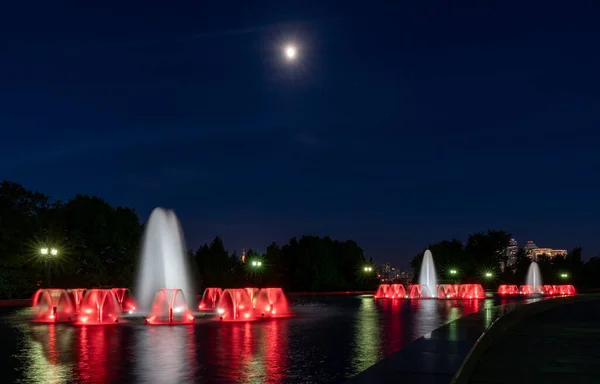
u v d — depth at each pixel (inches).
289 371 455.2
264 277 3134.8
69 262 2188.7
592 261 4977.9
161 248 1987.0
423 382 287.3
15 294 1937.7
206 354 551.8
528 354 518.3
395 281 3732.8
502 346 573.0
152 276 2113.7
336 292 3075.8
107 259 2394.2
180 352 566.9
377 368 324.8
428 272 3575.3
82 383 407.5
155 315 1095.0
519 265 4921.3
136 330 821.2
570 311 1154.7
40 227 2123.5
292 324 914.1
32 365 486.9
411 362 344.8
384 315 1136.8
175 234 1962.4
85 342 662.5
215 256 3080.7
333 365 483.8
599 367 450.0
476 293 2440.9
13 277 1934.1
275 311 1211.2
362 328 835.4
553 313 1091.3
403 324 906.7
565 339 637.3
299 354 550.6
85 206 2346.2
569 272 4813.0
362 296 2559.1
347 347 605.3
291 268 3265.3
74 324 944.9
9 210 2047.2
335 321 975.0
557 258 5073.8
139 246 2436.0
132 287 2396.7
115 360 514.0
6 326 906.1
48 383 407.8
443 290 2546.8
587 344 592.4
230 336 725.3
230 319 1034.1
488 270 4507.9
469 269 4325.8
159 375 437.1
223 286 2854.3
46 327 884.6
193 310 1354.6
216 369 463.8
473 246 4923.7
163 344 637.9
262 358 525.0
